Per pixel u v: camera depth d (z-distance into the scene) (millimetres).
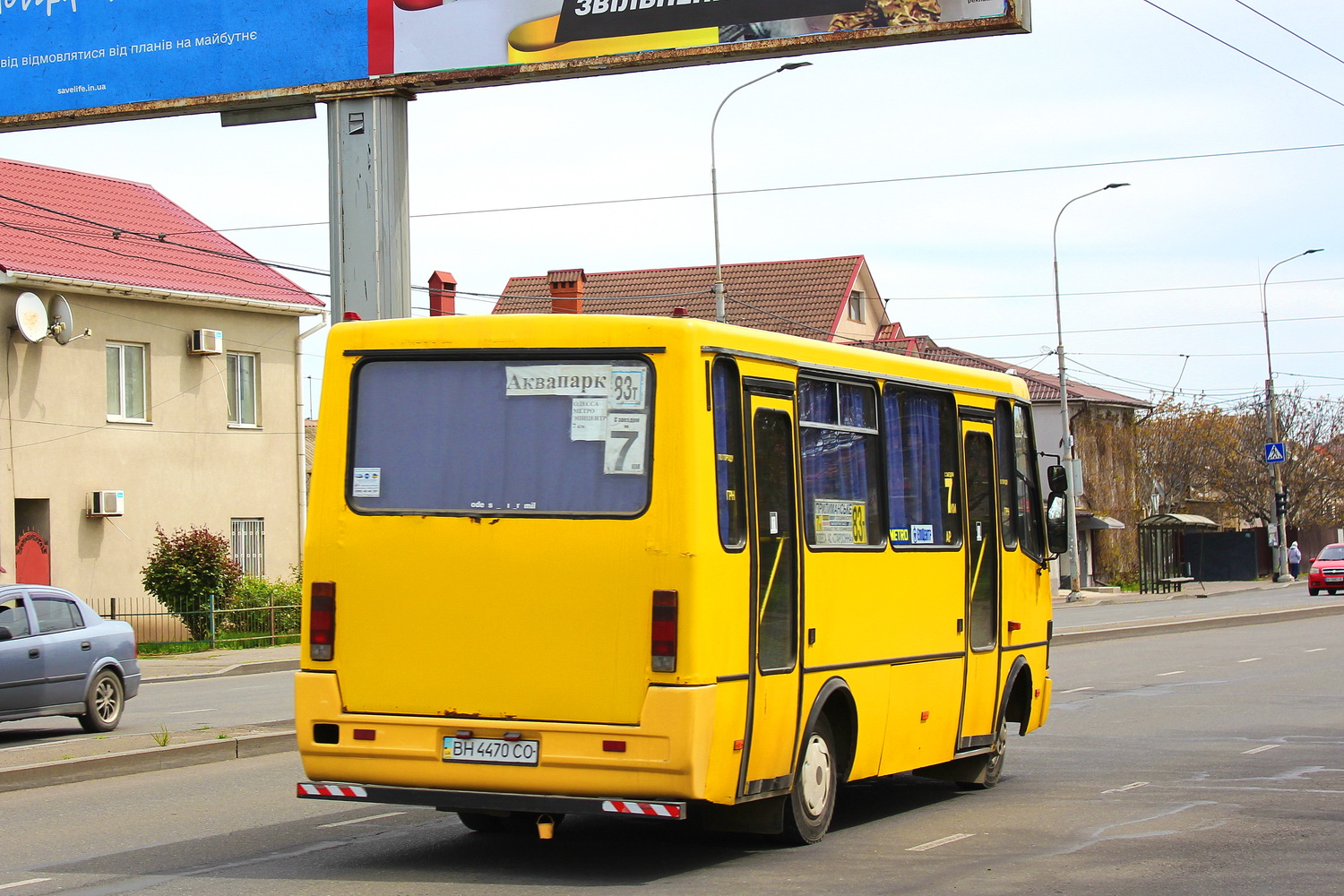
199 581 32500
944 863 9242
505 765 8641
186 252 36500
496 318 9031
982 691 12227
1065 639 29703
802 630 9586
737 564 8836
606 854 9641
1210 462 75125
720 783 8664
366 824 10859
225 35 17688
